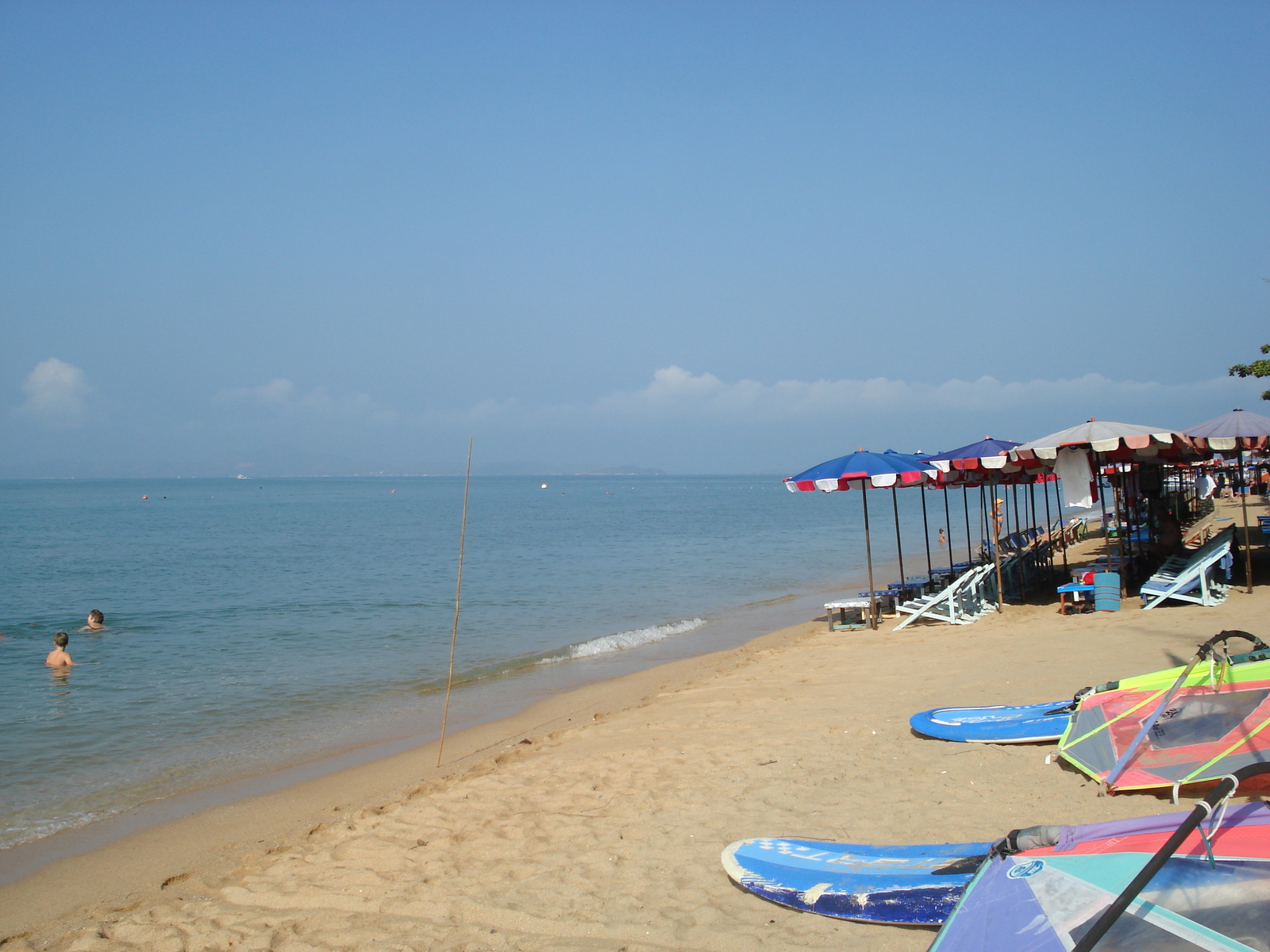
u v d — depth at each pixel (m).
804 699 9.25
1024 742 6.63
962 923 3.18
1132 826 3.36
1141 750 5.49
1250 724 5.25
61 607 21.33
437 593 23.48
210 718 10.90
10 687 12.65
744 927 4.22
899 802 5.71
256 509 92.38
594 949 4.13
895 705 8.44
